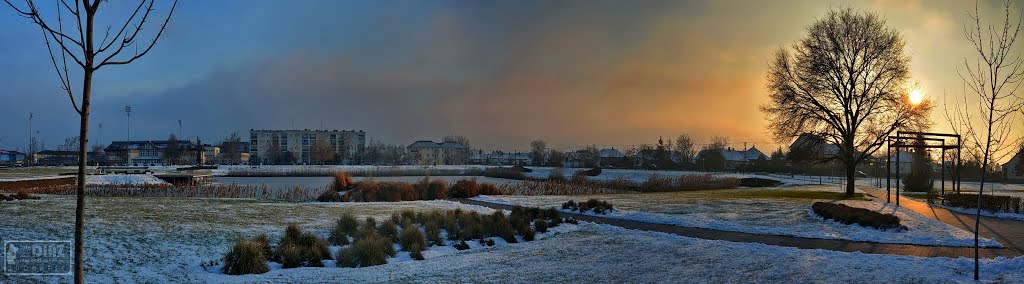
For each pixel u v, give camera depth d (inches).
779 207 1016.2
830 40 1414.9
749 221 824.3
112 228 591.2
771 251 559.8
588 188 2049.7
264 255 504.4
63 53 243.4
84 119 246.4
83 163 246.4
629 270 479.5
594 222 852.0
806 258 514.6
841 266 473.4
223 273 457.4
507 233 682.2
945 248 592.7
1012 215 859.4
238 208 906.7
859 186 2052.2
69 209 730.8
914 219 791.1
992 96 412.8
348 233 679.1
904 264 475.2
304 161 7367.1
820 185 2142.0
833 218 805.9
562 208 1027.9
